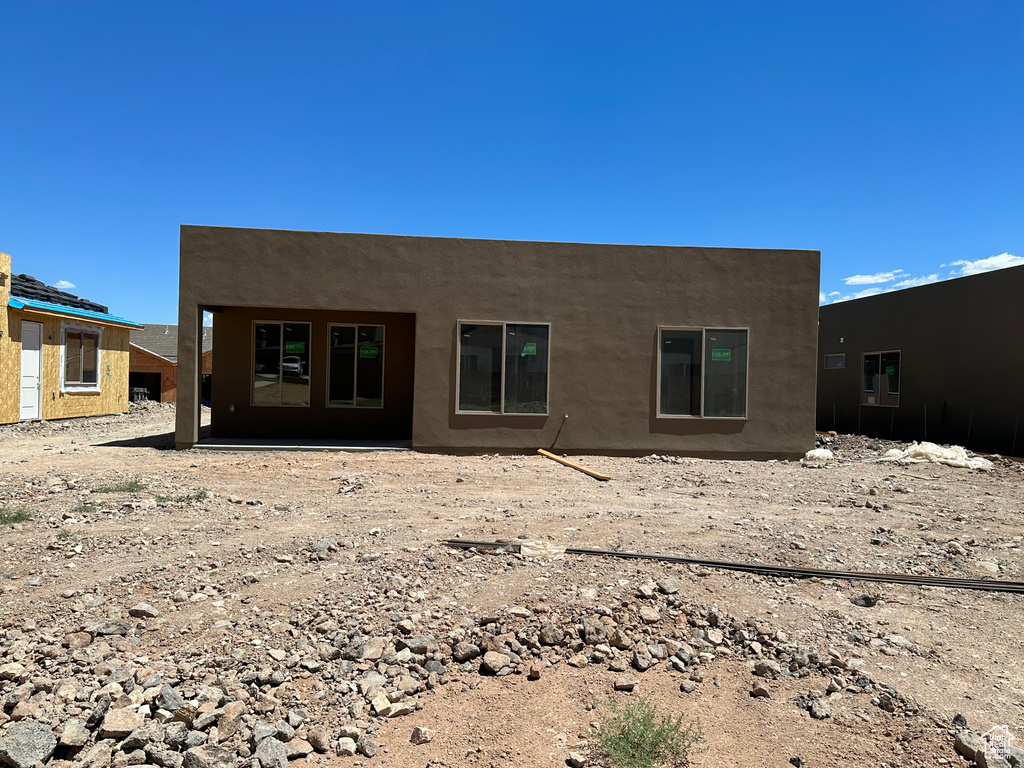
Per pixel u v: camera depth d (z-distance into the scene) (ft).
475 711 10.85
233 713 10.13
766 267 40.60
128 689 10.48
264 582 15.31
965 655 12.73
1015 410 45.16
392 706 10.69
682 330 40.19
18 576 15.08
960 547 19.35
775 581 16.30
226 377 44.11
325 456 36.63
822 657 12.41
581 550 17.87
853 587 16.12
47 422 56.75
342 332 44.96
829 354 68.18
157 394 91.81
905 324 56.54
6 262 51.60
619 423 39.83
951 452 39.40
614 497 26.12
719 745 10.08
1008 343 45.96
